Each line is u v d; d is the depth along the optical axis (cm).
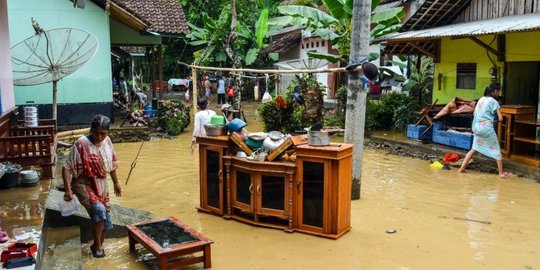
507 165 914
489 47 1074
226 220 636
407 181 851
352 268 484
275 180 591
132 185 820
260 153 608
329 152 550
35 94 1332
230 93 2225
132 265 494
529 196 745
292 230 584
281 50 2345
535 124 880
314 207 573
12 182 636
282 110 1398
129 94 2212
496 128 986
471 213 662
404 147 1168
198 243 478
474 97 1189
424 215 655
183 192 775
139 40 1596
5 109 843
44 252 494
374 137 1280
